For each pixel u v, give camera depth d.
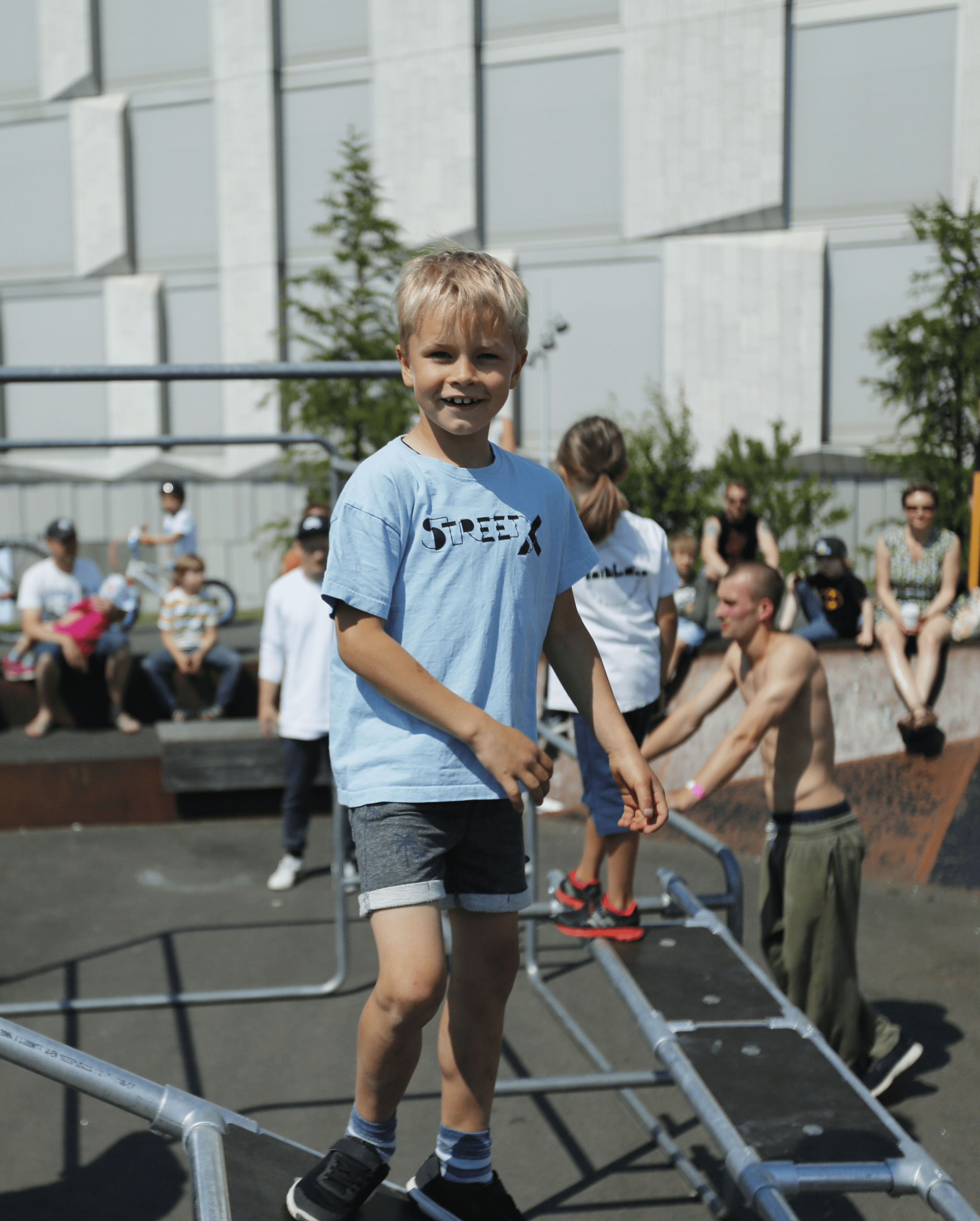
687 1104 3.28
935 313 12.51
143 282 19.33
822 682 3.00
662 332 16.92
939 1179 1.76
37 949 4.61
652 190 16.78
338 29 18.03
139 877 5.56
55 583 7.07
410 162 17.81
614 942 2.82
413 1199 1.66
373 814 1.51
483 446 1.58
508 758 1.44
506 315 1.47
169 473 19.36
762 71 16.03
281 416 13.78
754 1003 2.48
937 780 5.04
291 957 4.51
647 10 16.48
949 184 15.54
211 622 7.19
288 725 5.36
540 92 17.22
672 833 5.83
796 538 12.16
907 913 4.63
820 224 16.17
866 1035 3.12
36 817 6.44
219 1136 1.44
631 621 2.94
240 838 6.27
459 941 1.64
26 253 20.03
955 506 10.79
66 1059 1.44
